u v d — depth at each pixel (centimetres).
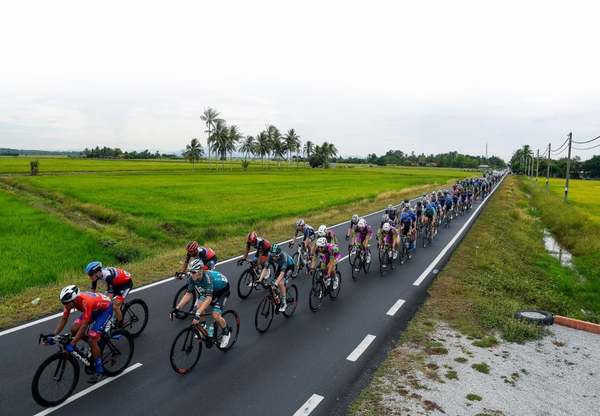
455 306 998
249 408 566
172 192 3903
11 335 774
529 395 600
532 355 736
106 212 2488
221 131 10012
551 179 10644
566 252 2077
